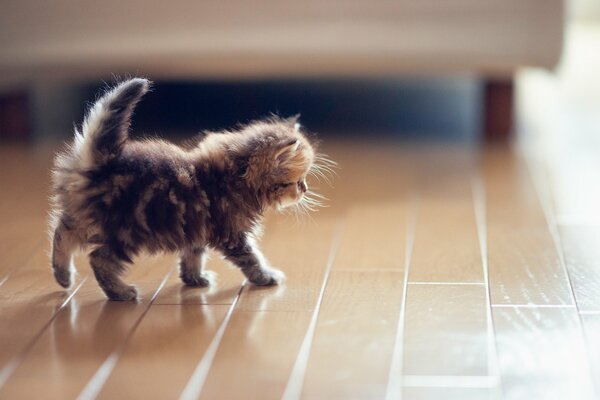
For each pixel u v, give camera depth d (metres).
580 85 6.56
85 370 2.40
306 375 2.35
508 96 5.09
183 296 2.92
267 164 2.86
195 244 2.86
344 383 2.30
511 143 5.02
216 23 4.70
